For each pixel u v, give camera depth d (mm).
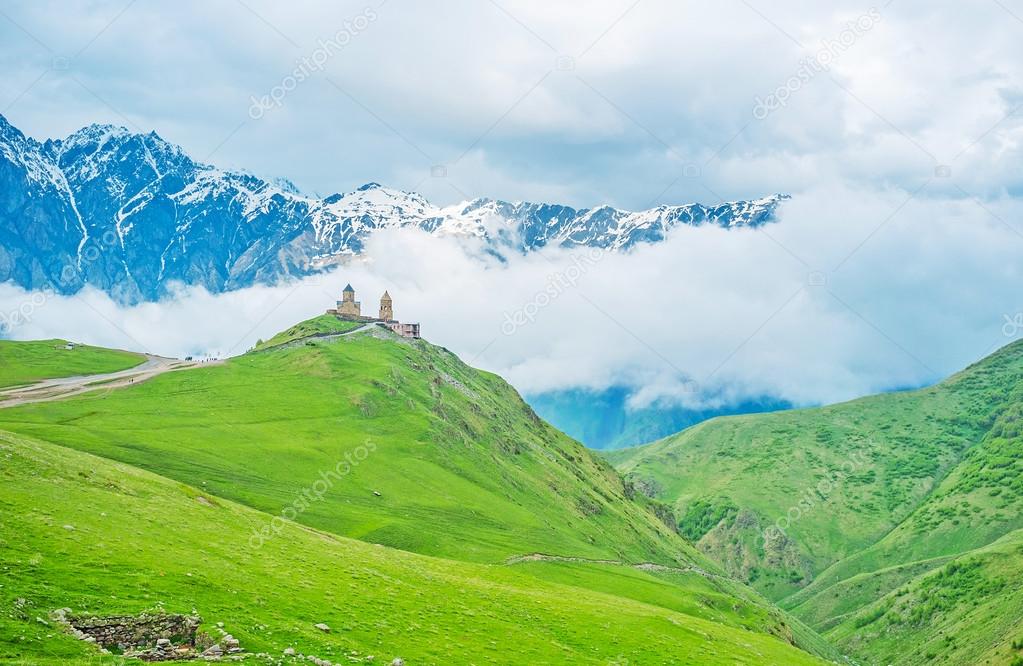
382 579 106438
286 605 85250
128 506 98000
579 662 98812
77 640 65062
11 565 71875
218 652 70750
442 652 87688
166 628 71312
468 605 108688
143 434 194875
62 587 71312
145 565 80750
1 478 91062
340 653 78250
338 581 99062
